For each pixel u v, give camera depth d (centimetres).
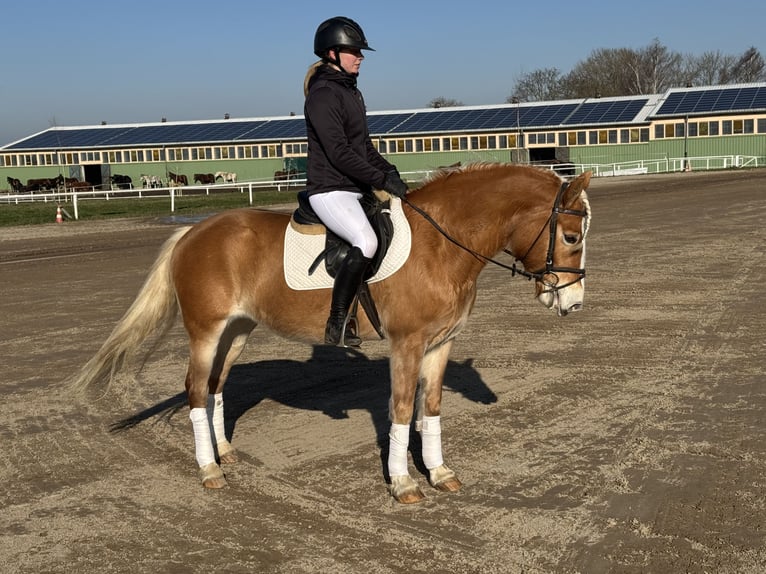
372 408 667
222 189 5119
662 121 5047
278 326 521
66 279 1415
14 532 451
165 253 551
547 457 541
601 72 9531
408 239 473
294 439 596
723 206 2353
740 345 825
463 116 5566
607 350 828
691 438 566
